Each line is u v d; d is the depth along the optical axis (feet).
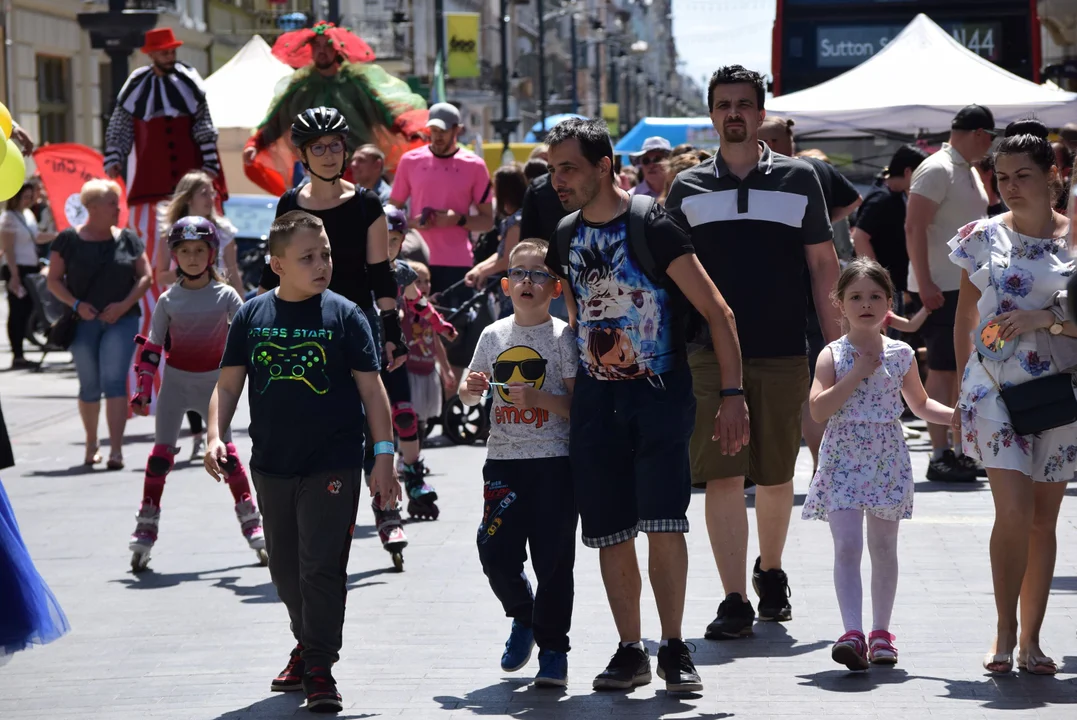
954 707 40.68
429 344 84.43
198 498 80.38
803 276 50.24
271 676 46.24
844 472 46.32
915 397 46.80
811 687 43.11
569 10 456.45
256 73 152.35
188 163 102.73
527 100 619.67
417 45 477.36
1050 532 44.55
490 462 44.96
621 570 43.78
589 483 42.73
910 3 132.26
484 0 546.26
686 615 52.16
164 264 100.94
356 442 42.93
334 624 42.60
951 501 73.26
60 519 74.95
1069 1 130.93
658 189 102.42
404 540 60.54
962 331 46.32
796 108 114.52
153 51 101.40
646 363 42.27
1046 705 40.70
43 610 43.11
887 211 92.22
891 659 45.37
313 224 42.86
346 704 42.73
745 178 49.34
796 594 54.75
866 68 117.29
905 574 57.41
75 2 297.74
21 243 152.56
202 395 64.03
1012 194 43.91
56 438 105.29
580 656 47.42
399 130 94.89
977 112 77.20
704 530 67.10
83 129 304.71
